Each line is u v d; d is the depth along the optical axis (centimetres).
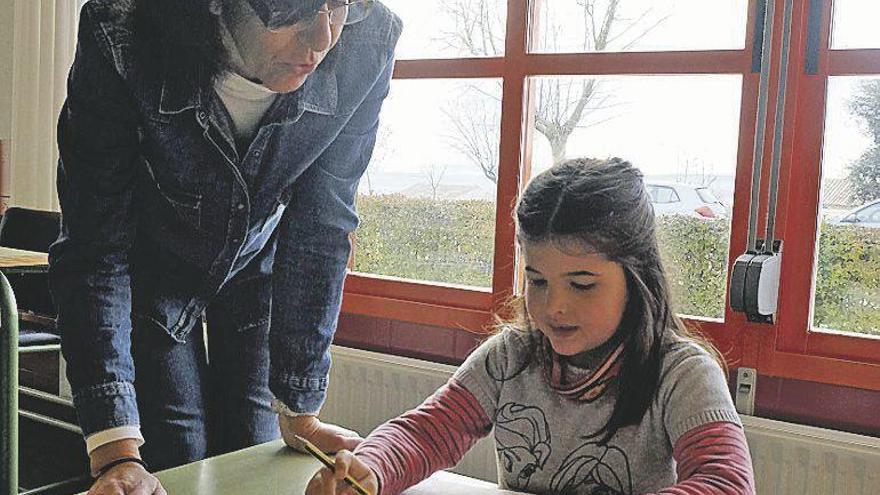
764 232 185
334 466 97
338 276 121
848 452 169
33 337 226
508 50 216
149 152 108
